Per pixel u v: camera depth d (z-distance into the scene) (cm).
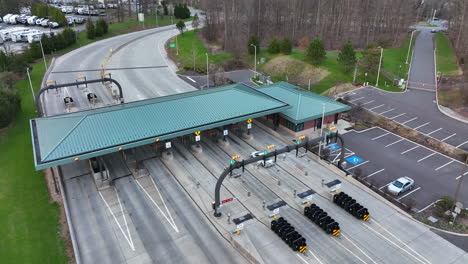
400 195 3862
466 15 9531
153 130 3938
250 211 3500
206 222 3344
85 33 11688
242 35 10650
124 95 6656
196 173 4122
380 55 7631
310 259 2914
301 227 3294
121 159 4369
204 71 8406
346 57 7662
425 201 3762
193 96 4753
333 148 4847
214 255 2961
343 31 11056
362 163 4494
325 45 10488
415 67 8738
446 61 9150
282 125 5266
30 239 3112
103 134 3775
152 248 3014
